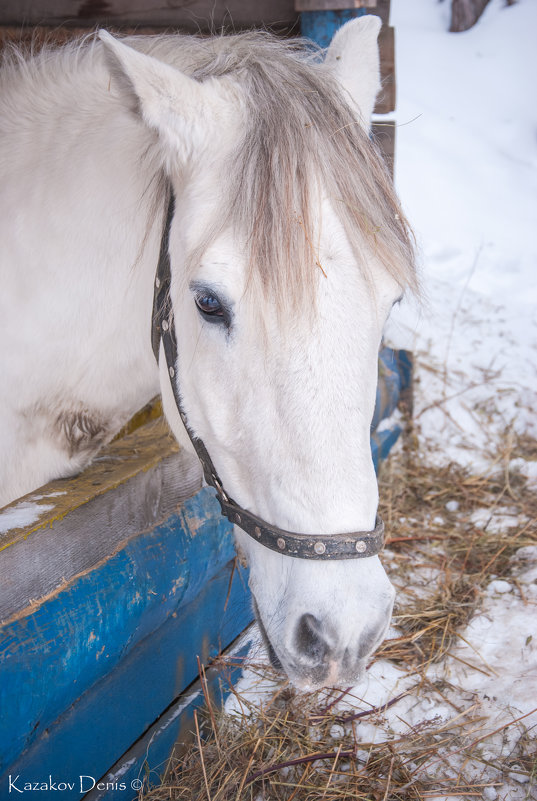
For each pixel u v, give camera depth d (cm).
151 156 130
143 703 155
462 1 786
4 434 157
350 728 180
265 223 104
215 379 116
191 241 111
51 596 126
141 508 155
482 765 168
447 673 199
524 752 171
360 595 109
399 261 112
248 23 225
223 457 122
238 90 116
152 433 183
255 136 109
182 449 170
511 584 236
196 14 227
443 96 707
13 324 151
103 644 134
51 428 157
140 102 114
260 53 125
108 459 164
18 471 160
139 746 155
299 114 111
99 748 141
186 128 113
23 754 120
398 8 848
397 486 292
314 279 104
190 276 110
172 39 150
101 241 141
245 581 197
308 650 110
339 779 165
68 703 127
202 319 114
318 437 105
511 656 204
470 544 258
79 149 143
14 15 240
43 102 153
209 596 180
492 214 549
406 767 168
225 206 108
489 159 621
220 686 182
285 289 103
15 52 164
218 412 118
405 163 605
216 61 126
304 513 109
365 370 108
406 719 184
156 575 152
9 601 118
